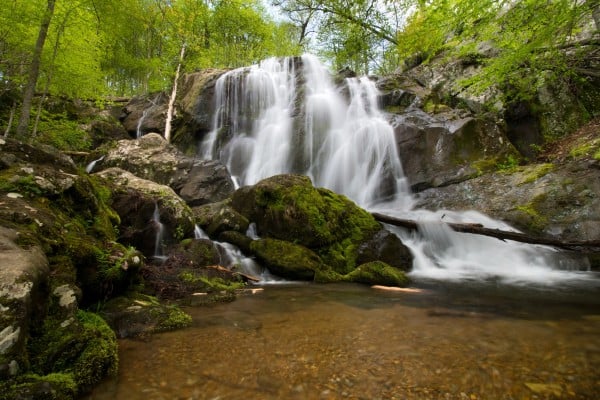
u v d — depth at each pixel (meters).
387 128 11.34
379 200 10.84
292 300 4.38
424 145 10.71
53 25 10.43
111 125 15.09
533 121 11.41
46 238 2.98
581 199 7.19
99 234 4.20
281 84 14.56
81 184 4.41
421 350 2.65
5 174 3.66
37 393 1.83
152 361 2.52
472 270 6.50
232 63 23.00
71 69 11.65
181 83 16.98
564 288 5.05
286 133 12.76
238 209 7.55
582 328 3.14
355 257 6.34
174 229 6.41
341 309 3.93
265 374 2.31
